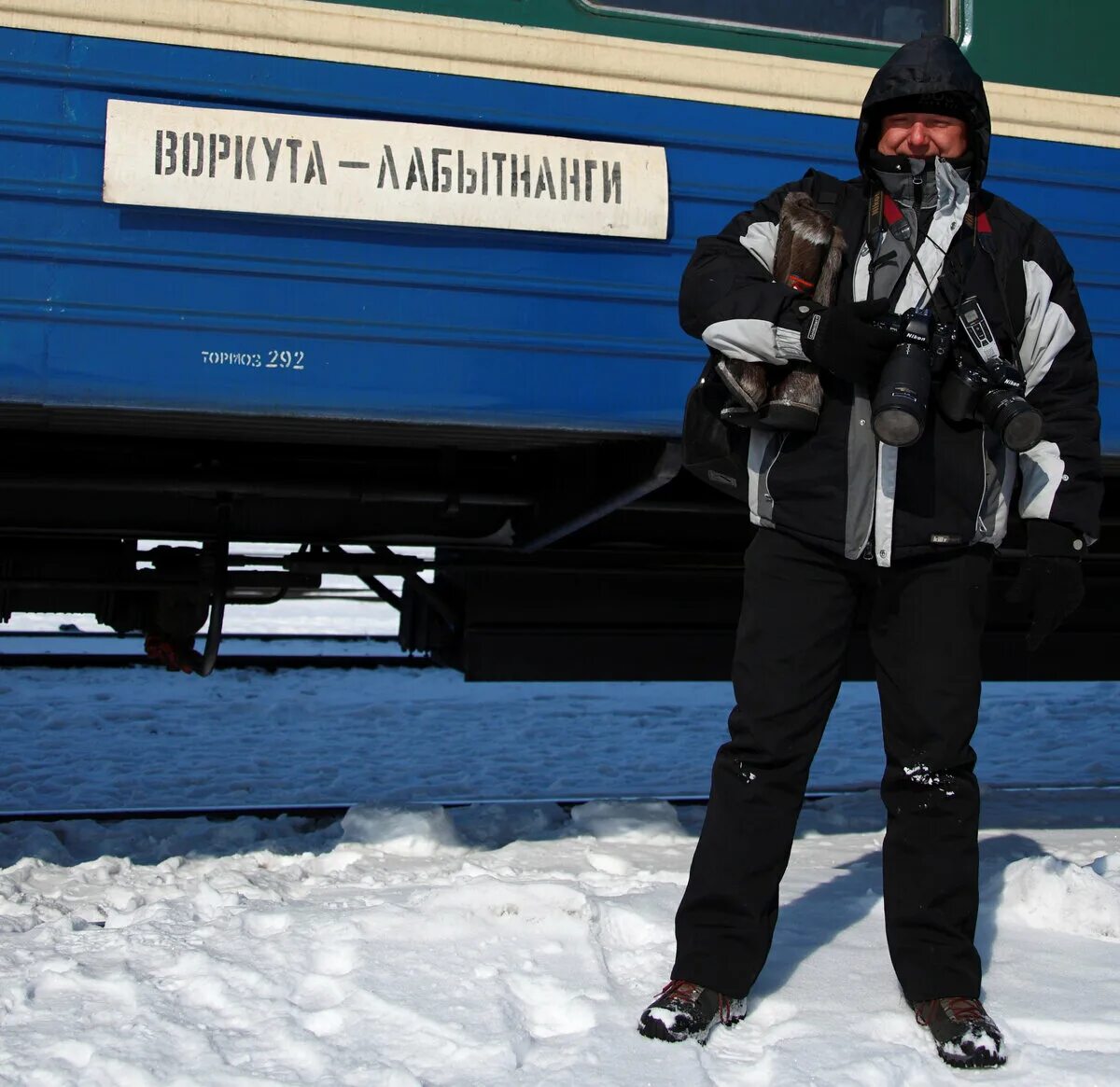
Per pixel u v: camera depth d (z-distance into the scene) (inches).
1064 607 87.4
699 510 155.5
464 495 153.3
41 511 146.4
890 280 86.1
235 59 117.8
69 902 117.8
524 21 124.8
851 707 283.3
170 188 115.9
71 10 114.6
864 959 98.9
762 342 83.1
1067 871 110.8
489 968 93.7
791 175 131.3
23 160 114.0
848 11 133.8
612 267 126.9
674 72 127.7
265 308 118.7
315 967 95.6
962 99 86.4
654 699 291.0
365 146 120.0
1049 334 87.6
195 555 156.9
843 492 85.1
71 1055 80.6
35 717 241.1
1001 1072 80.9
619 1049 82.2
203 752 216.8
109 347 115.6
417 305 122.0
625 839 146.0
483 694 286.2
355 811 143.5
